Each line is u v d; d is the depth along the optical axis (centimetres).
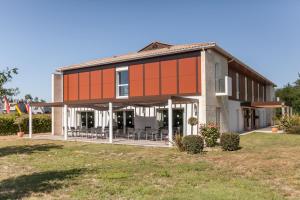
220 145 1609
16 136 2778
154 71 2256
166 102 2003
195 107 2070
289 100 5072
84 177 992
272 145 1775
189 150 1488
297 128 2653
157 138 2150
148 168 1126
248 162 1213
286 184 875
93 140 2205
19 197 780
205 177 970
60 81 2877
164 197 752
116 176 993
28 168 1191
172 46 2583
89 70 2661
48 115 3369
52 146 1920
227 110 2505
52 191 831
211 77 2138
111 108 2023
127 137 2356
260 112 3919
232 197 745
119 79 2484
